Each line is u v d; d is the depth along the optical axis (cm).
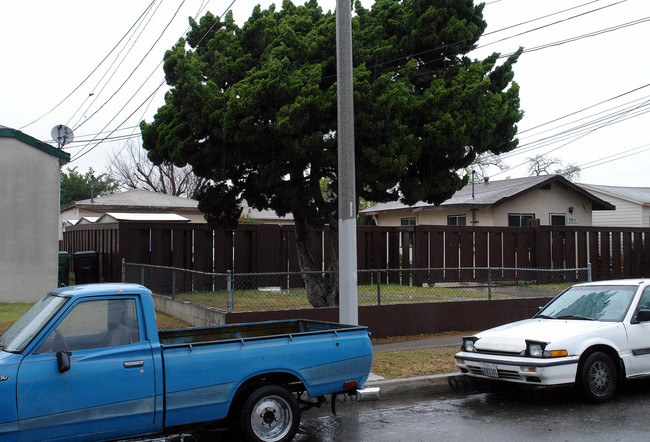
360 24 1241
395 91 1061
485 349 823
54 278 1608
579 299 906
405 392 848
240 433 593
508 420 708
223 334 730
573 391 855
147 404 537
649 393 838
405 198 1198
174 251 1741
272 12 1270
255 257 1798
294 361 611
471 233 1945
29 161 1595
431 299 1461
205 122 1083
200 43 1230
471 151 1188
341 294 866
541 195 2489
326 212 1209
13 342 528
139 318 554
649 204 3033
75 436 509
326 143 1088
